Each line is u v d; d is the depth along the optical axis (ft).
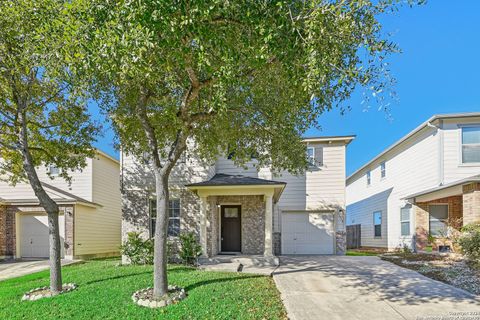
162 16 14.47
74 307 21.83
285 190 54.08
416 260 40.63
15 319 20.18
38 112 32.17
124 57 15.71
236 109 27.40
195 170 44.37
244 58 17.58
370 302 22.65
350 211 86.28
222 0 14.62
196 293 24.02
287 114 28.66
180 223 44.06
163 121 31.94
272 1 15.02
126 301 22.72
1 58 23.53
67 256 51.44
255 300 22.62
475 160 44.78
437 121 46.09
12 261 49.83
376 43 16.89
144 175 44.73
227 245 48.85
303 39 14.70
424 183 49.55
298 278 30.30
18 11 21.13
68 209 52.42
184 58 17.44
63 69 19.54
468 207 39.29
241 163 36.50
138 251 39.68
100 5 16.10
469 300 22.68
